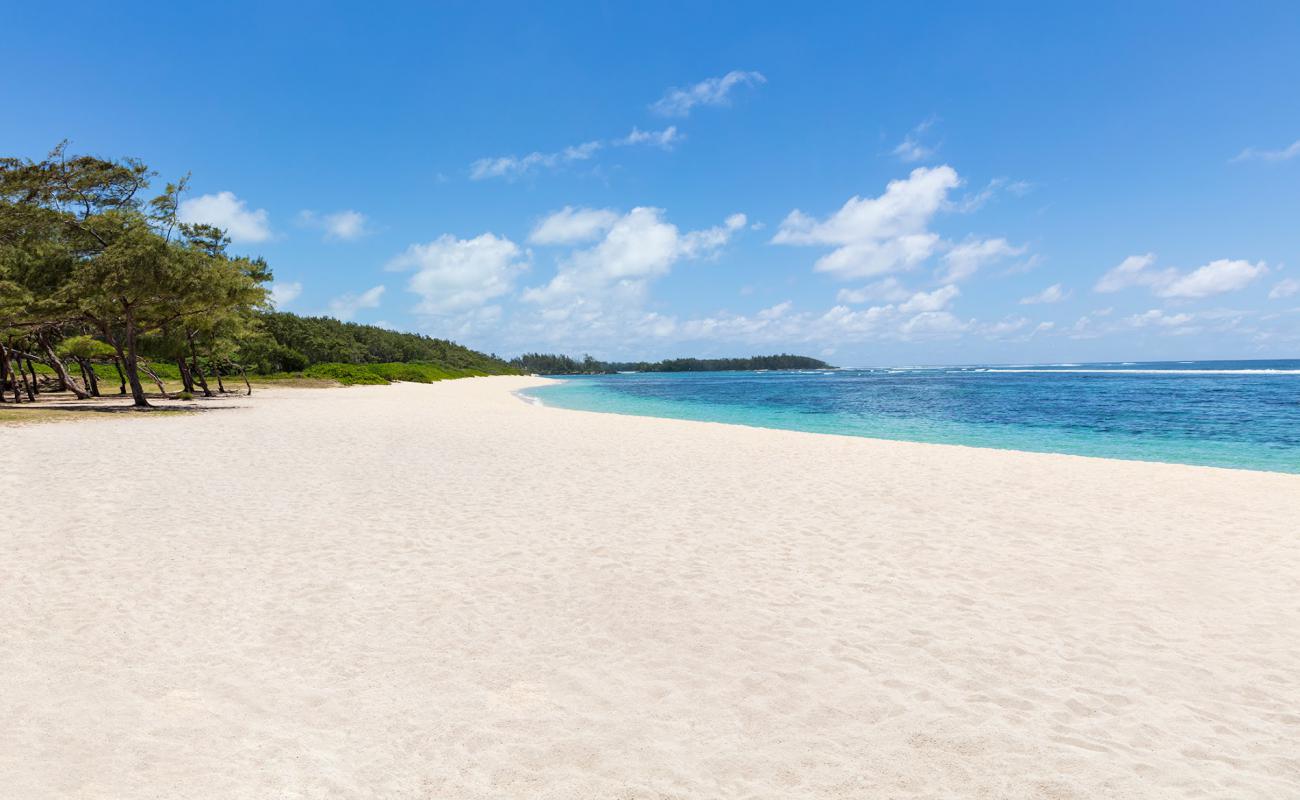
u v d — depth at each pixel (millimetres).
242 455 13555
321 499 9492
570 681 4160
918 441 20266
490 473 12094
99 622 4910
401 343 133750
